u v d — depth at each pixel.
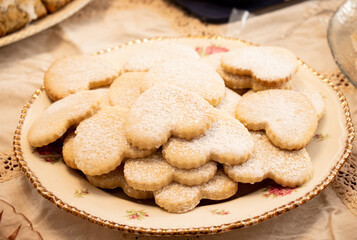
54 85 0.60
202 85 0.57
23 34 0.69
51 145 0.56
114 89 0.60
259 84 0.59
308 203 0.54
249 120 0.55
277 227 0.52
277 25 0.75
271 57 0.61
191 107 0.53
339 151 0.54
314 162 0.54
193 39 0.68
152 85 0.58
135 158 0.53
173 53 0.64
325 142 0.55
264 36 0.74
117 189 0.54
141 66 0.63
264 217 0.48
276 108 0.56
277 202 0.50
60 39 0.73
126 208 0.51
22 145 0.55
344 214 0.53
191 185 0.51
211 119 0.53
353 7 0.68
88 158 0.52
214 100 0.56
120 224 0.48
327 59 0.69
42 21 0.71
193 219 0.49
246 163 0.53
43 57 0.71
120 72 0.63
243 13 0.75
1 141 0.60
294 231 0.52
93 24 0.76
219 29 0.75
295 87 0.60
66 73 0.62
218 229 0.48
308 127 0.54
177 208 0.50
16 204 0.55
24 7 0.69
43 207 0.54
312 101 0.58
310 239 0.51
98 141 0.53
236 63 0.61
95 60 0.64
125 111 0.56
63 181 0.53
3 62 0.70
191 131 0.52
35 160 0.54
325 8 0.76
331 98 0.59
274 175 0.52
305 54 0.71
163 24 0.76
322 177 0.52
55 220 0.53
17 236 0.50
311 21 0.75
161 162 0.52
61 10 0.73
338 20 0.67
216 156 0.52
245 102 0.57
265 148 0.54
